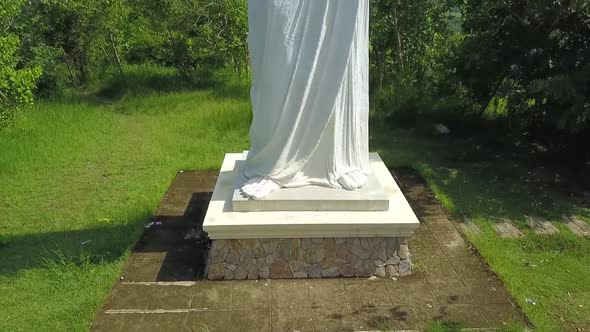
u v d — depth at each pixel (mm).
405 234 4461
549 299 4316
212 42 12648
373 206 4496
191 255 4852
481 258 4793
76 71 13156
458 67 8250
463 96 9016
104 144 8047
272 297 4238
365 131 4816
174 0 12055
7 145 7586
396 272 4551
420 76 10164
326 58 4289
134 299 4191
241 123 8703
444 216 5637
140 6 12297
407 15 9875
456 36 10008
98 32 12508
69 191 6375
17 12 8609
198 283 4418
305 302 4172
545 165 7258
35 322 3967
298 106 4363
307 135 4508
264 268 4492
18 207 5945
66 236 5250
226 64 13633
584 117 6449
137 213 5590
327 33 4234
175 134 8484
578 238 5305
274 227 4305
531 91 6609
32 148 7562
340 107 4500
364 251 4516
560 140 7938
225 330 3840
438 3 9945
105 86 12391
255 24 4332
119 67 13008
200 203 5945
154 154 7586
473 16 8000
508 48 7551
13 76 7688
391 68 10523
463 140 8258
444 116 9008
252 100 4508
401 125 9000
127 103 10531
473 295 4258
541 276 4641
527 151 7777
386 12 9875
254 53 4387
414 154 7598
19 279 4508
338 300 4199
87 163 7277
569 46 7211
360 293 4285
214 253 4445
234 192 4559
